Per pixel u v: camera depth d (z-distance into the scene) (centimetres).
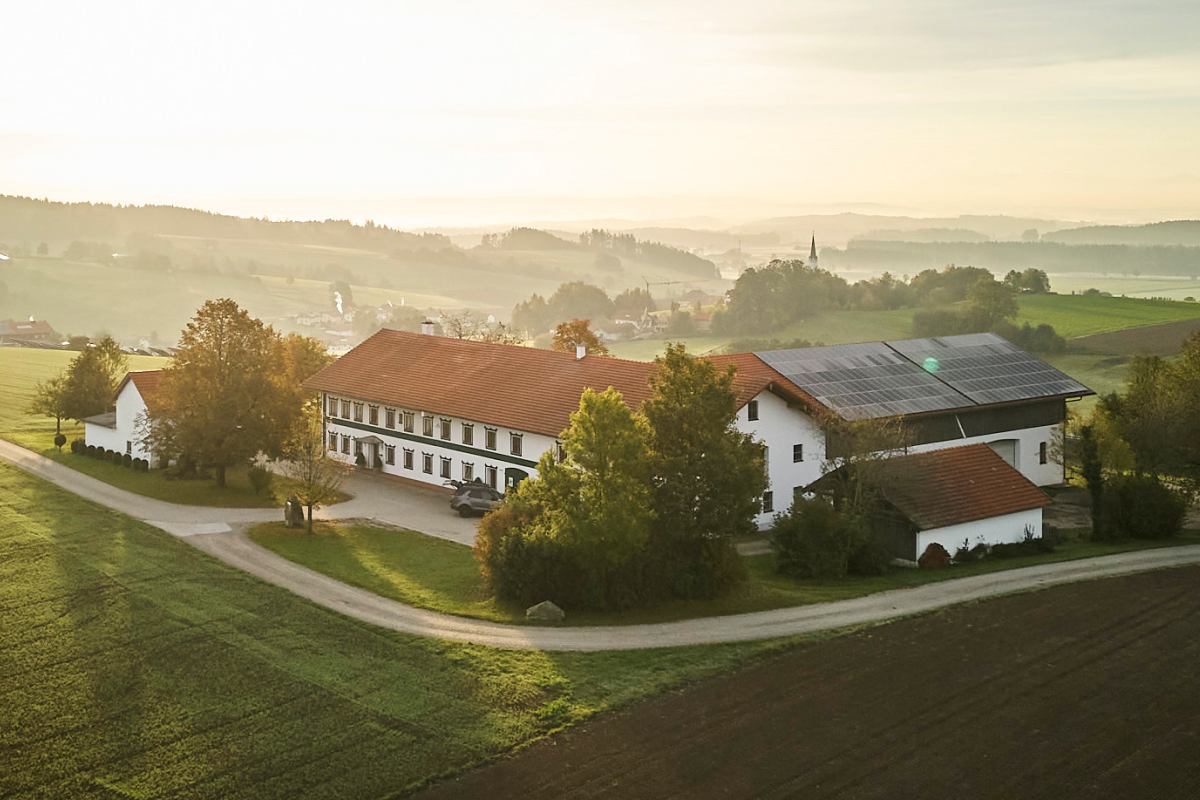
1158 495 5528
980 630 3819
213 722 2944
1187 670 3403
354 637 3653
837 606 4128
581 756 2764
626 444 4047
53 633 3644
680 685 3256
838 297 19738
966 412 6650
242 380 6150
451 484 6538
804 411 5912
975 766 2716
